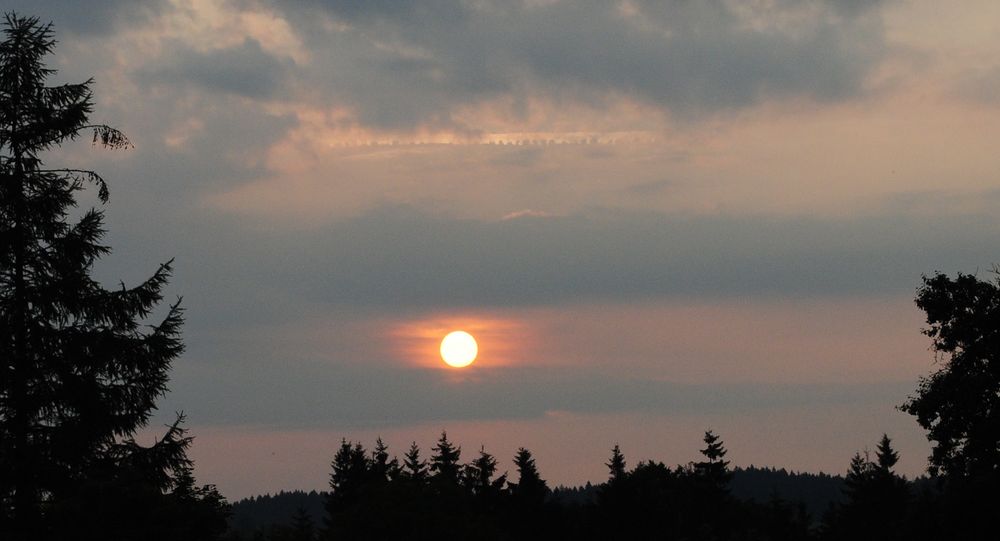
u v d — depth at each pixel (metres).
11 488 53.09
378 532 64.25
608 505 174.88
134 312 56.16
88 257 56.16
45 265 54.66
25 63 55.47
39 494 54.06
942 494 103.00
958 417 100.31
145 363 55.69
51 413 54.91
